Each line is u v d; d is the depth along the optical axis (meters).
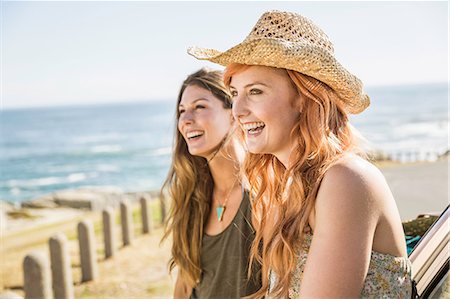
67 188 31.41
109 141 54.38
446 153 10.38
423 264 1.91
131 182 30.89
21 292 7.50
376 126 44.88
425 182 6.96
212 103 2.77
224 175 2.76
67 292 6.37
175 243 2.88
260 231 2.23
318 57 1.81
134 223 11.62
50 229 13.13
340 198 1.68
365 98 2.10
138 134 59.25
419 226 2.52
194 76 2.86
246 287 2.55
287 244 1.85
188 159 2.89
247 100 1.91
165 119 79.00
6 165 43.00
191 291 2.91
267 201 2.27
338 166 1.74
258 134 1.92
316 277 1.67
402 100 80.94
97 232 11.57
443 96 84.38
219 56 1.90
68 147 51.97
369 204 1.68
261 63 1.84
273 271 2.04
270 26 1.95
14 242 11.73
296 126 1.87
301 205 1.84
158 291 6.81
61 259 6.35
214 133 2.75
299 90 1.87
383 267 1.73
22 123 95.31
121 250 9.04
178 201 2.88
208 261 2.77
